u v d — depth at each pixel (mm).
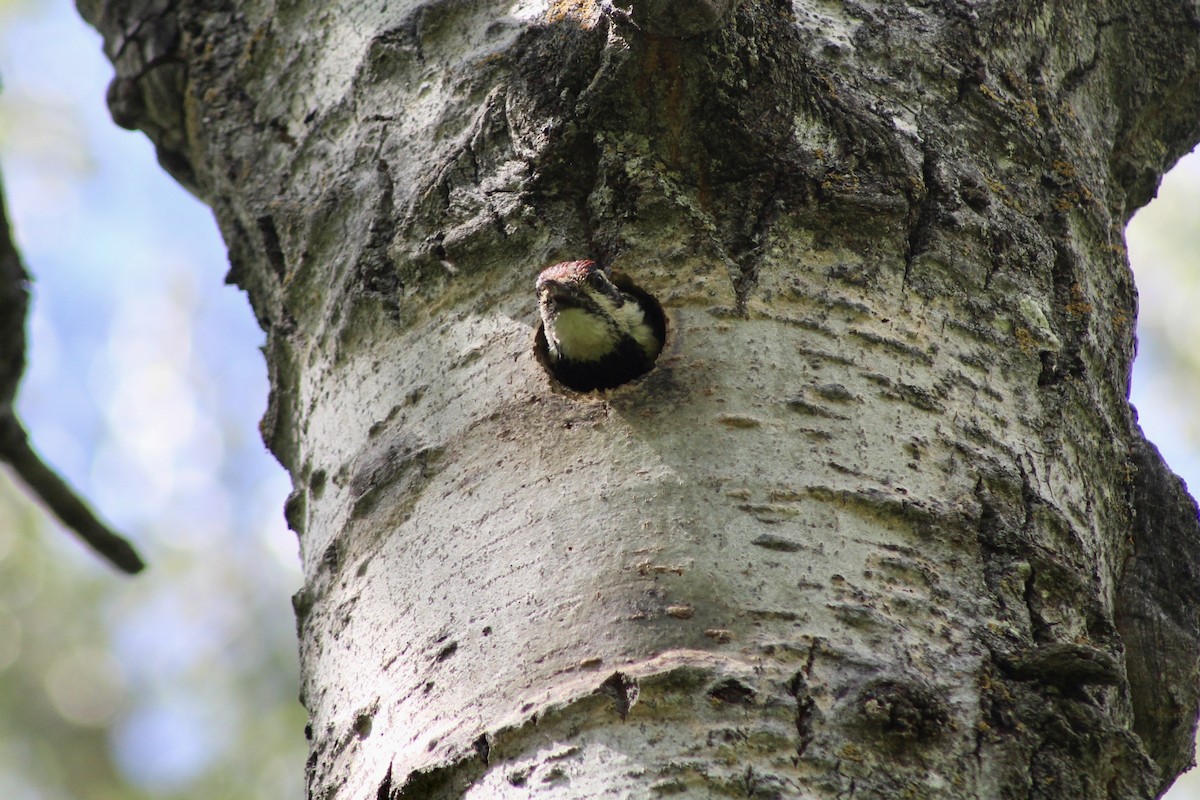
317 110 9227
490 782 6297
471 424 7496
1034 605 6984
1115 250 9172
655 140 7816
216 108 9797
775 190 7750
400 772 6555
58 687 15258
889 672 6406
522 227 7875
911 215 7840
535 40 8383
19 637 15328
